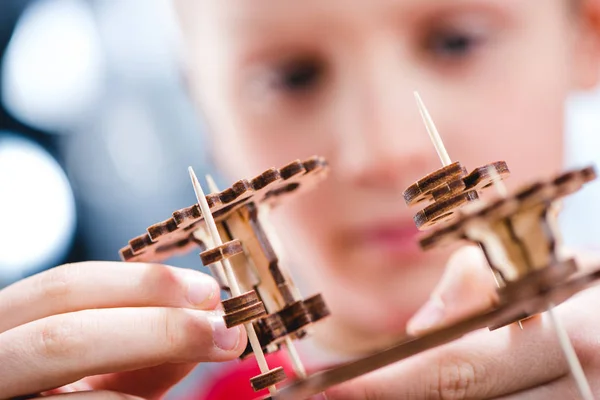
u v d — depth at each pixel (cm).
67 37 80
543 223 23
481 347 27
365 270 54
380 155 48
